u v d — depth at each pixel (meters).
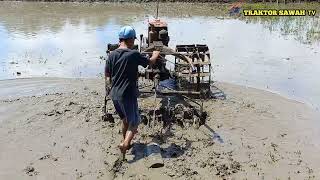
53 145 8.31
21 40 17.31
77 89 11.53
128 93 7.51
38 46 16.33
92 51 15.65
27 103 10.40
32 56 14.82
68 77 12.62
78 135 8.75
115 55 7.50
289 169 7.59
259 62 14.59
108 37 18.05
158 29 11.50
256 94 11.45
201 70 12.65
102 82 12.23
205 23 22.45
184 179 7.13
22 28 19.83
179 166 7.55
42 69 13.32
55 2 29.61
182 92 9.71
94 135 8.76
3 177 7.16
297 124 9.54
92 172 7.35
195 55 11.12
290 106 10.62
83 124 9.27
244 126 9.37
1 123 9.24
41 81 12.14
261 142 8.63
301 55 15.75
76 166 7.55
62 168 7.48
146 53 9.98
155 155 7.70
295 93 11.62
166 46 11.12
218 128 9.23
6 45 16.38
